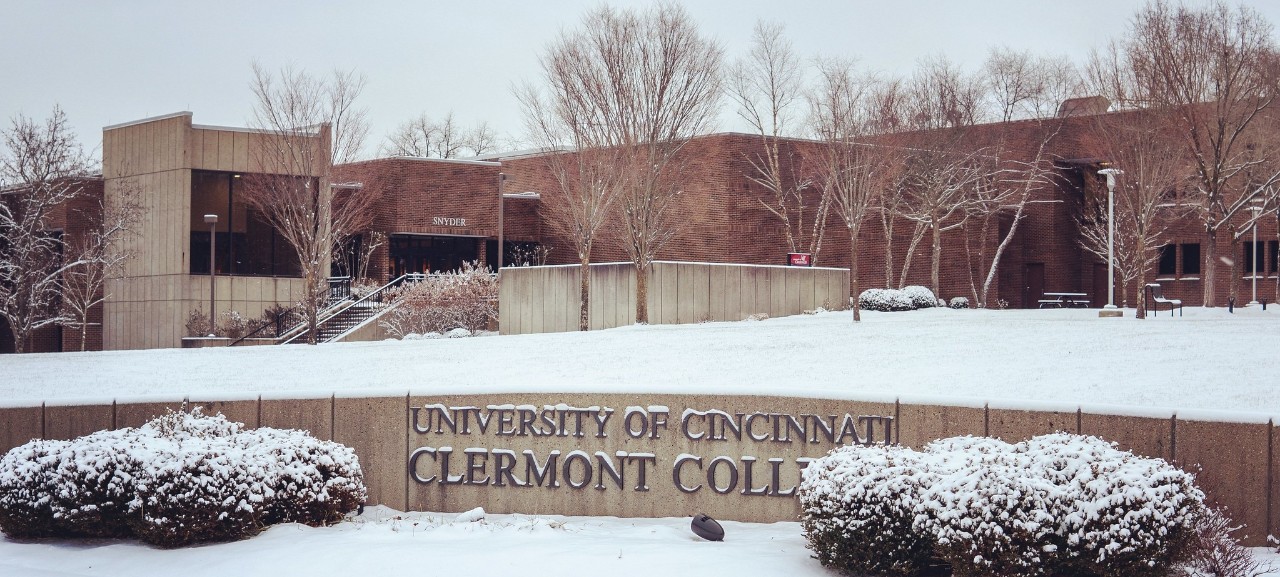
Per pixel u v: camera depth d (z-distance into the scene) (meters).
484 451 17.58
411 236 58.19
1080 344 23.55
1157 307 46.47
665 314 35.66
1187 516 11.66
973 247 58.03
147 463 14.93
